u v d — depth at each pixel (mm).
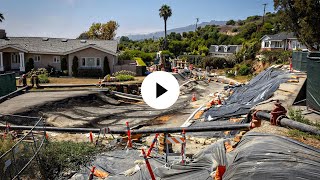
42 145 10281
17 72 36438
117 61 41312
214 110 16922
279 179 5020
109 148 11445
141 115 21047
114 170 9258
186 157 9789
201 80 42688
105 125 18469
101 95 26000
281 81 17953
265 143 6387
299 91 14781
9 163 8023
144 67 40562
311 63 11281
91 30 73250
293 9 39500
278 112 8266
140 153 10648
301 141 6887
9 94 23500
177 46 89500
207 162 6988
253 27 93125
